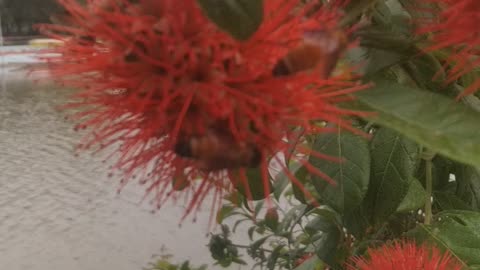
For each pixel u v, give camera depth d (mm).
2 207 495
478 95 186
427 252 199
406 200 241
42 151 563
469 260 215
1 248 446
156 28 118
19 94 570
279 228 385
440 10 142
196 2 109
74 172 529
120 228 468
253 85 121
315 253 315
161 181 143
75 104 141
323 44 111
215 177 144
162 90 123
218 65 119
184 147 124
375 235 274
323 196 202
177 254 453
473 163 111
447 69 170
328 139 203
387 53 152
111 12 122
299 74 118
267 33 119
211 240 429
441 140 115
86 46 134
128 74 126
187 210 145
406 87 127
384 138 213
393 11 180
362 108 127
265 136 124
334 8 128
